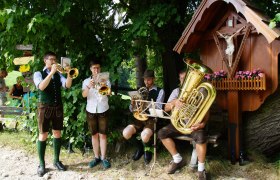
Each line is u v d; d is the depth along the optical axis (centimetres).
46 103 460
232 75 443
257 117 459
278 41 412
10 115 781
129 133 482
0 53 558
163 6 494
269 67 423
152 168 464
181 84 440
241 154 456
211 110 473
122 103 534
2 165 504
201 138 417
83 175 462
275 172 433
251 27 427
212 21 456
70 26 533
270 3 533
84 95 471
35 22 468
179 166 461
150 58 682
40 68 537
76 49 546
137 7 541
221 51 455
